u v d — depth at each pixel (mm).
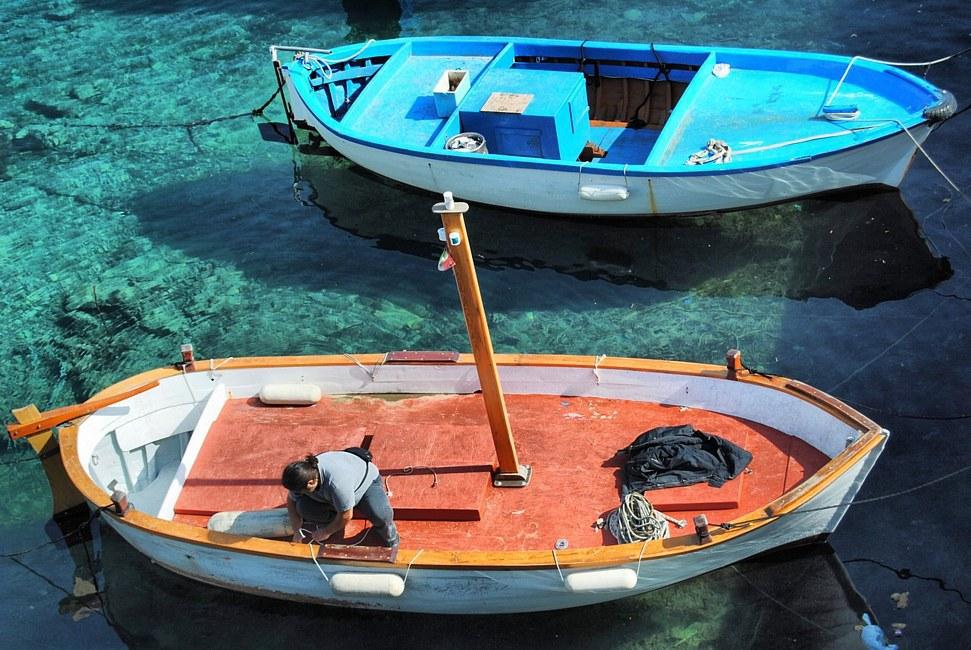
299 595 7793
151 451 9141
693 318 10586
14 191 14125
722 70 12633
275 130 14977
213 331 11242
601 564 6883
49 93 16688
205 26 18281
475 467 7867
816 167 10930
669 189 11219
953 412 9156
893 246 11078
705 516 7418
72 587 8516
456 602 7461
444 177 12219
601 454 8117
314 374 8992
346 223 12742
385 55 14328
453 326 10969
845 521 8266
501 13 17266
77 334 11414
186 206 13406
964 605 7516
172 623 8102
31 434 8359
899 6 15312
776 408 8000
